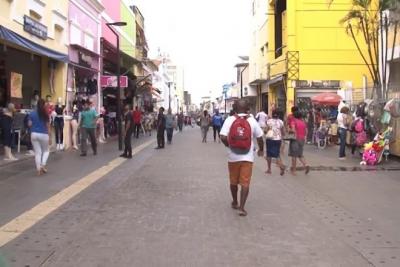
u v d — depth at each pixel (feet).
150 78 195.31
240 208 30.35
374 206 33.63
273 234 25.76
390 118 61.21
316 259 21.49
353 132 67.51
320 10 111.04
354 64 110.93
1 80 63.98
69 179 44.29
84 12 91.76
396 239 25.07
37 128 46.44
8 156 54.39
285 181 45.01
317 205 33.71
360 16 83.56
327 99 91.20
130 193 37.78
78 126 76.84
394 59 82.38
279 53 132.16
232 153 30.91
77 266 20.38
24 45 58.75
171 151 78.74
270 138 49.49
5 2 56.24
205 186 41.47
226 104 277.23
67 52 80.89
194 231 26.20
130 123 65.67
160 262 20.92
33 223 27.78
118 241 24.16
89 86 95.20
